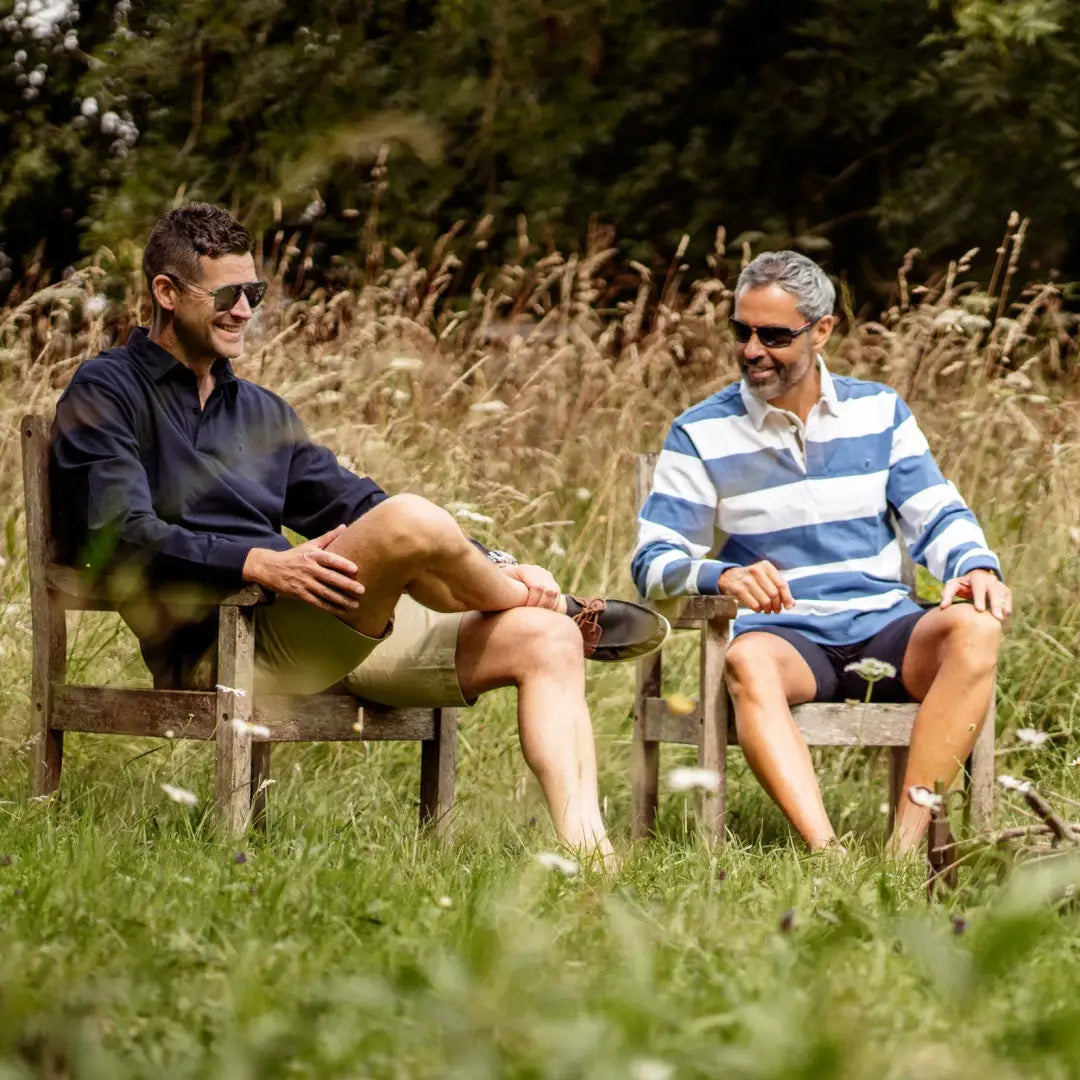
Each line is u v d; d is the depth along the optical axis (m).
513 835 4.66
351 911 3.01
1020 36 11.95
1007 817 5.46
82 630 5.95
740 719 4.92
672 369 9.36
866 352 9.34
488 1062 2.04
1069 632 6.82
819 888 3.46
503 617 4.53
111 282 7.97
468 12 8.27
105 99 9.53
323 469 4.98
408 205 10.28
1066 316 10.23
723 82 14.64
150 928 2.77
